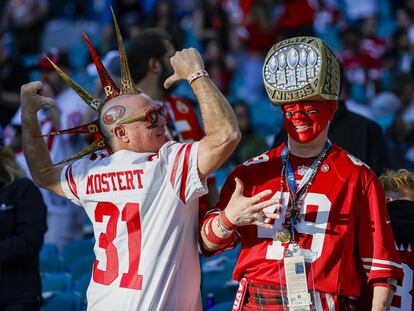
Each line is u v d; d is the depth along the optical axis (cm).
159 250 1053
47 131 2111
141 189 1062
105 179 1085
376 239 1031
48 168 1150
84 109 2234
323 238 1027
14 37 4072
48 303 1633
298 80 1027
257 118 3350
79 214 2122
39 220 1500
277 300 1036
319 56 1023
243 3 3819
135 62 1453
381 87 3538
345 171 1047
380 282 1034
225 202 1088
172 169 1052
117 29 1105
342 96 1488
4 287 1469
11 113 2855
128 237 1064
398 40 3697
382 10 4284
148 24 3744
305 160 1064
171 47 1462
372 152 1478
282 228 1036
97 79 1988
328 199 1038
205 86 1043
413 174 1419
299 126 1040
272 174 1071
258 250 1052
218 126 1026
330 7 4200
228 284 1622
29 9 4131
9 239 1466
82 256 1800
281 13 3603
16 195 1504
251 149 2531
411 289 1184
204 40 3912
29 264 1491
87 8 4384
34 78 3008
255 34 3703
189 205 1063
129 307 1048
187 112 1478
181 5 4225
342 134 1480
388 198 1262
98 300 1072
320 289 1020
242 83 3775
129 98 1096
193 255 1083
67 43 4103
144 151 1094
